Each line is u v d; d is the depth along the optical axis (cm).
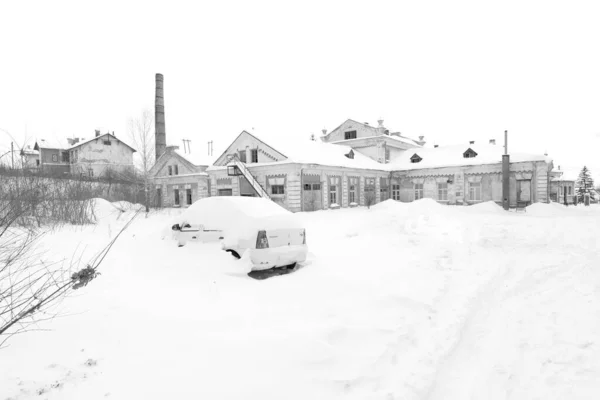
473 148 3444
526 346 442
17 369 341
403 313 523
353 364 377
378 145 3722
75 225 1300
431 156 3628
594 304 571
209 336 422
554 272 783
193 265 667
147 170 2992
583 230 1346
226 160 3212
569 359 407
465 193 3247
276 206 796
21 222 732
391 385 349
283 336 424
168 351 385
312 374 354
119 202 2342
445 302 587
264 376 344
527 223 1625
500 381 370
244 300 553
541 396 342
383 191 3631
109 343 399
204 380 333
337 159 3189
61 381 323
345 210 2845
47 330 410
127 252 751
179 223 777
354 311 521
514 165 2991
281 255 718
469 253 996
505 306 582
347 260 878
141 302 521
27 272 575
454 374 384
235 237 691
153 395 308
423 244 1128
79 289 559
